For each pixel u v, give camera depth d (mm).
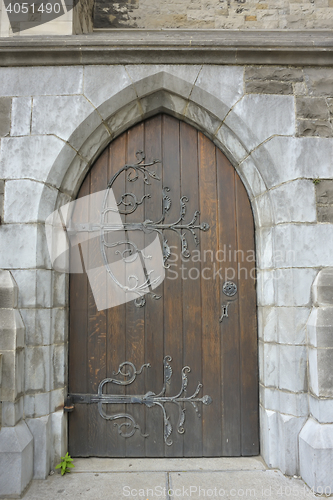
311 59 2430
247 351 2561
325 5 3402
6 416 2135
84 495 2068
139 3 3371
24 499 2031
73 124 2408
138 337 2555
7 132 2408
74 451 2500
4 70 2441
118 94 2430
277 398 2373
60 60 2414
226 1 3398
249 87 2443
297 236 2355
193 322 2566
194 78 2438
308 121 2430
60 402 2422
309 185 2389
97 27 3311
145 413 2529
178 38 2404
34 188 2373
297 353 2299
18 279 2307
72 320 2561
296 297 2316
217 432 2520
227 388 2541
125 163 2641
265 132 2416
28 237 2334
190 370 2547
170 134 2666
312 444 2104
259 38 2463
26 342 2281
